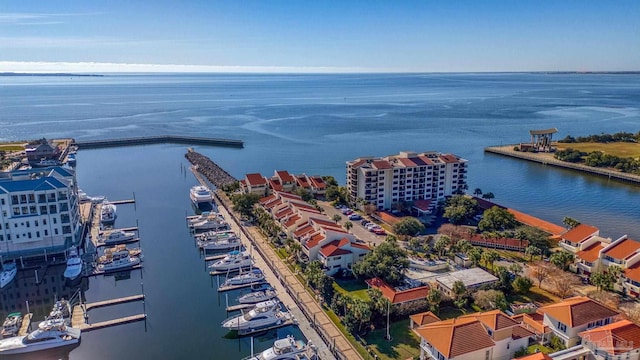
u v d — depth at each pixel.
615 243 100.19
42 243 112.69
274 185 162.38
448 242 114.38
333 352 75.62
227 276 103.00
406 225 126.25
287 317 86.19
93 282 103.56
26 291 98.94
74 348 78.94
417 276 102.44
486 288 92.31
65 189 112.88
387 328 80.00
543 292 95.06
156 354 77.62
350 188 158.12
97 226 137.12
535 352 72.81
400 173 153.88
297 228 120.75
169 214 151.75
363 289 97.12
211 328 85.50
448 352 65.00
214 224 135.25
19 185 109.94
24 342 77.00
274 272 105.56
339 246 105.25
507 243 119.50
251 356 76.12
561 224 150.88
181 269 110.12
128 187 187.62
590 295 92.00
